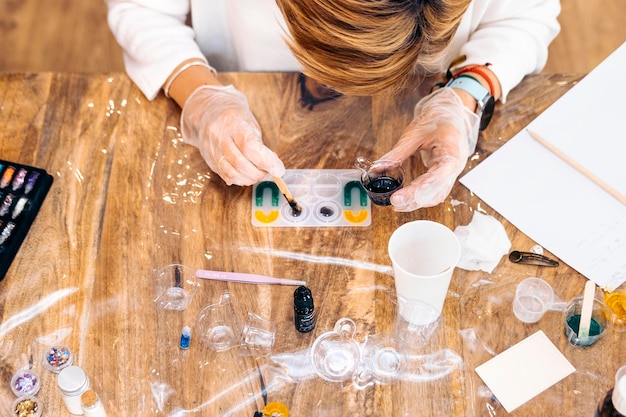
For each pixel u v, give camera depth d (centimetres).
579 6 245
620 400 84
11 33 244
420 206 112
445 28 93
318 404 96
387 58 92
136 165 120
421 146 119
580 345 100
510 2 133
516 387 97
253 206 115
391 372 99
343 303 105
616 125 120
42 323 104
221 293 106
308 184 117
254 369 99
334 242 111
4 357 102
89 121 125
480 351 100
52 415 97
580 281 106
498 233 109
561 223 111
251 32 137
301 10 87
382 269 108
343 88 99
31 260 110
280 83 129
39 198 115
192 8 138
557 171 116
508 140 121
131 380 99
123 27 135
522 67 127
